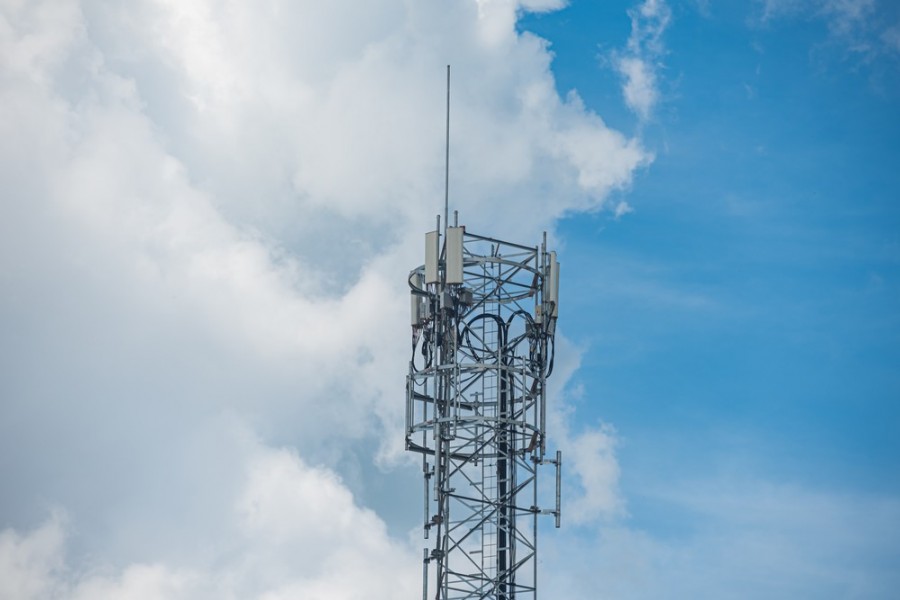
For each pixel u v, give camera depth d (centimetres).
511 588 8012
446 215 8294
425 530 8038
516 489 8094
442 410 8162
